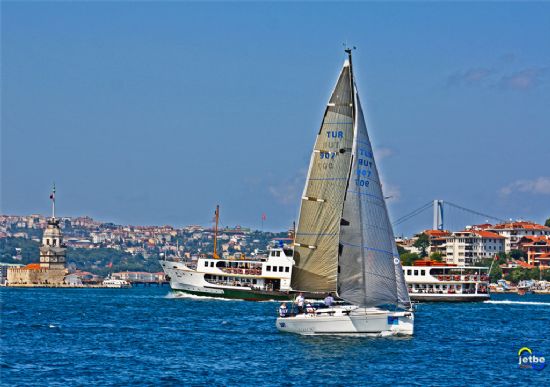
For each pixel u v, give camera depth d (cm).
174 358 10169
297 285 11444
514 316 17975
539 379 9088
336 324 11512
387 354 10369
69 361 9975
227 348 10988
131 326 14325
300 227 11375
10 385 8481
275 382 8681
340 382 8719
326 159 11238
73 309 19888
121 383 8606
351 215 10956
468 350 11138
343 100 11169
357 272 10969
